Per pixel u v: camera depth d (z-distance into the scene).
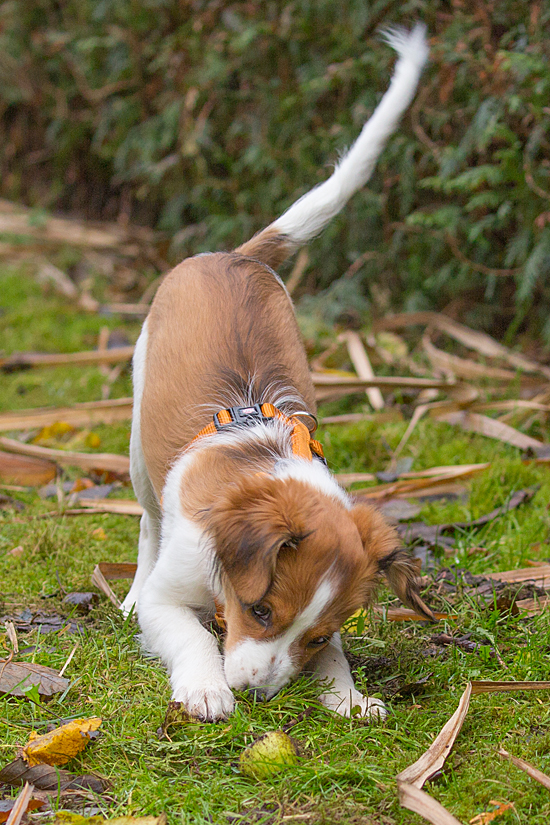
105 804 2.58
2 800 2.55
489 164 6.89
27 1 10.71
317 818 2.52
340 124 7.41
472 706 3.11
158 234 9.41
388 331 7.32
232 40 8.12
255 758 2.71
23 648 3.41
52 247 10.02
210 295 3.86
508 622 3.72
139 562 4.05
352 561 2.91
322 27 7.67
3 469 5.30
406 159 7.00
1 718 2.94
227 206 8.80
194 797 2.59
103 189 10.73
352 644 3.56
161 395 3.68
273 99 8.10
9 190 11.38
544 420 5.96
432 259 7.26
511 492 4.95
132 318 8.55
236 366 3.62
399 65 4.64
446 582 4.08
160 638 3.27
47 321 8.39
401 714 3.05
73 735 2.74
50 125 10.91
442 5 6.92
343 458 5.60
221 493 3.02
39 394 6.88
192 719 2.93
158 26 9.18
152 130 9.13
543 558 4.37
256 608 2.91
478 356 7.08
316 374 6.28
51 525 4.57
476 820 2.51
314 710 3.05
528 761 2.82
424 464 5.52
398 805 2.58
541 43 6.17
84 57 10.10
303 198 4.61
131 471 4.09
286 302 4.09
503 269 7.11
